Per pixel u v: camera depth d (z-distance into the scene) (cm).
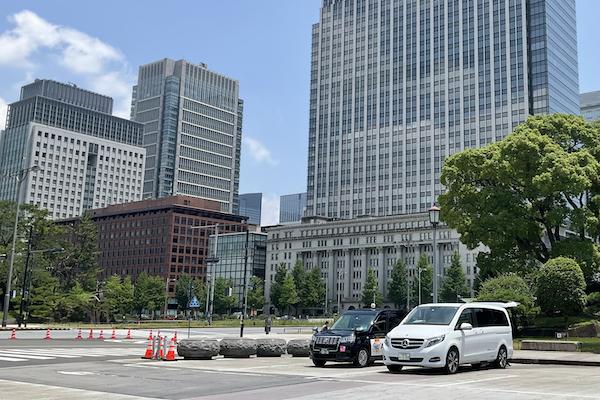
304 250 14988
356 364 2011
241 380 1580
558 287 3534
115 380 1579
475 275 11981
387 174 15288
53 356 2458
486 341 1916
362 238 14012
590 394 1282
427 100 14962
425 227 13025
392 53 15888
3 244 7581
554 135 4306
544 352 2795
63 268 9550
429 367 1842
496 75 13900
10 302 7181
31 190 19575
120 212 17638
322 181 16538
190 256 16475
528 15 13725
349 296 13962
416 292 11031
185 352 2362
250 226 17675
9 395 1255
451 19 14925
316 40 17662
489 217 4038
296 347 2589
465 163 4325
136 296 12288
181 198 16612
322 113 17012
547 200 4147
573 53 14450
